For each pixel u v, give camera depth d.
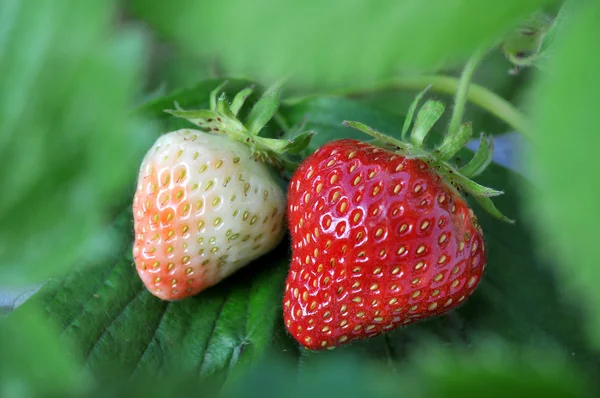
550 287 0.17
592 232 0.05
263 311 0.17
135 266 0.17
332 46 0.05
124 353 0.16
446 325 0.17
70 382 0.08
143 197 0.17
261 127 0.17
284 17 0.05
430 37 0.05
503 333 0.17
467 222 0.16
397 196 0.15
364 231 0.15
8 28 0.06
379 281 0.15
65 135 0.06
